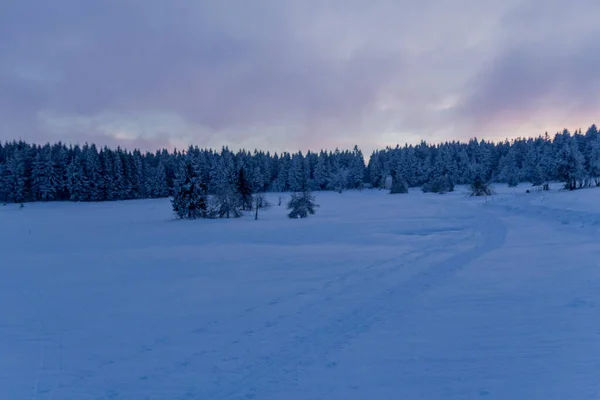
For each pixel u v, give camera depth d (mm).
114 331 7039
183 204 36969
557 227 18750
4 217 43281
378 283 9711
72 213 48688
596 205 21969
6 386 5105
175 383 5020
